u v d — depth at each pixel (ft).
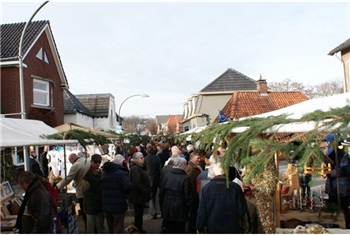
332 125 8.21
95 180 19.61
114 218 18.67
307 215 17.33
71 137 24.09
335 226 16.58
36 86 59.16
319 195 19.44
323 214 17.40
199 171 21.30
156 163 27.68
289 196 19.02
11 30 59.57
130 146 67.05
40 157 40.19
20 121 20.75
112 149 49.19
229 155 11.44
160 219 26.78
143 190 22.12
